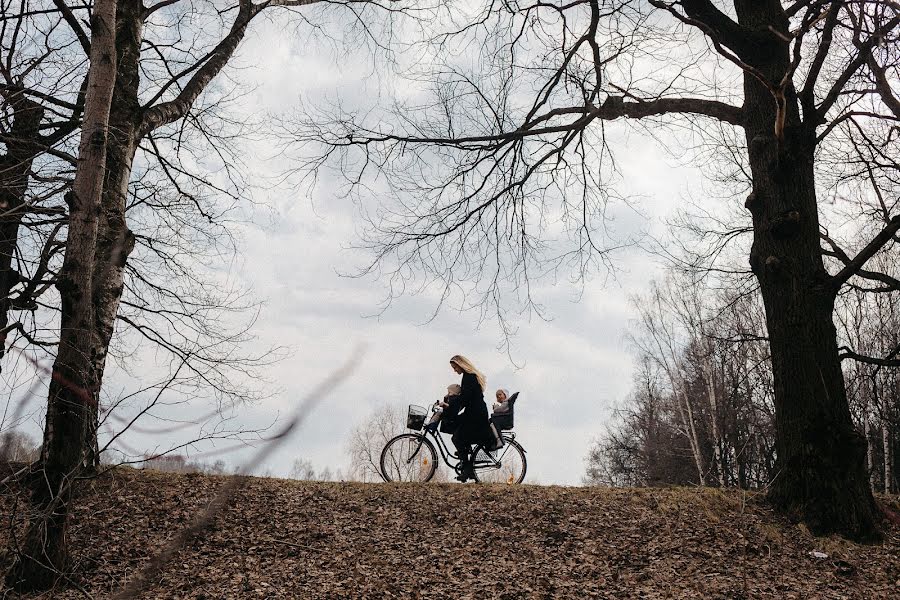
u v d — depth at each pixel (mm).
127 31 10328
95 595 7004
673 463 32750
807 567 8148
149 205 11789
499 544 8742
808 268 9844
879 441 25203
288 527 9039
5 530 7121
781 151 9836
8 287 9570
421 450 11008
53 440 7062
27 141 8180
